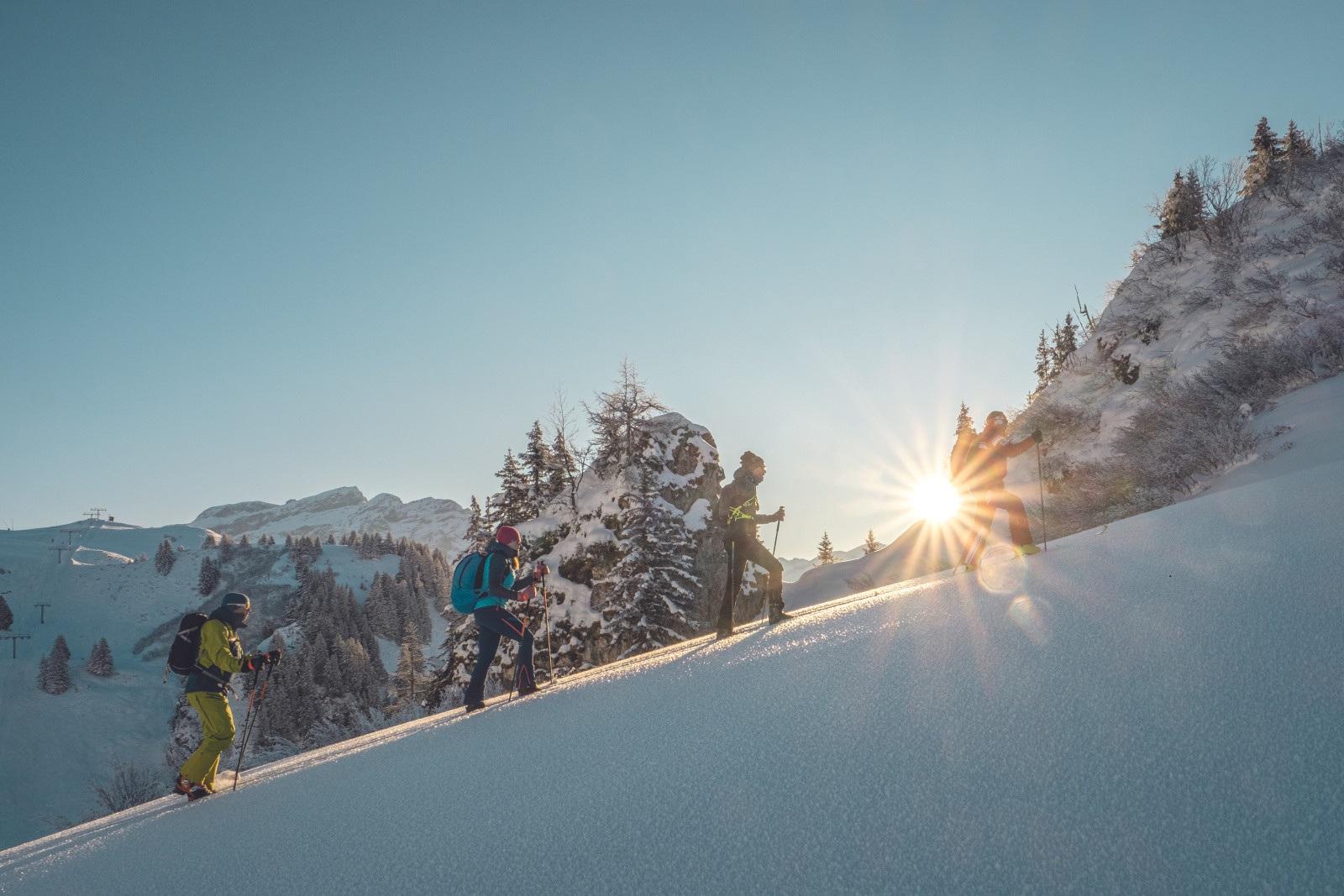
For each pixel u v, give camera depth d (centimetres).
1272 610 351
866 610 601
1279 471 979
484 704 743
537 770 380
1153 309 2578
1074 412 2452
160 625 19488
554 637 3797
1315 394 1231
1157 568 497
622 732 410
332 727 2989
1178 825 208
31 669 15825
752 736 346
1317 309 1642
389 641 18088
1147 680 303
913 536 2300
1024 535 768
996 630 429
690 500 4238
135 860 401
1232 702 266
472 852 295
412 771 446
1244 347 1647
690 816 278
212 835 415
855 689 377
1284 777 216
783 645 538
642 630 3247
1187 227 3005
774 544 829
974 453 797
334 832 361
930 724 309
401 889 278
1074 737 268
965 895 198
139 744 13062
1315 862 181
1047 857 207
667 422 4509
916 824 236
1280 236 2345
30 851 546
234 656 666
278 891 304
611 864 257
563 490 4534
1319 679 268
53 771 11825
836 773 283
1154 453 1459
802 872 225
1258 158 3384
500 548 776
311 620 13912
